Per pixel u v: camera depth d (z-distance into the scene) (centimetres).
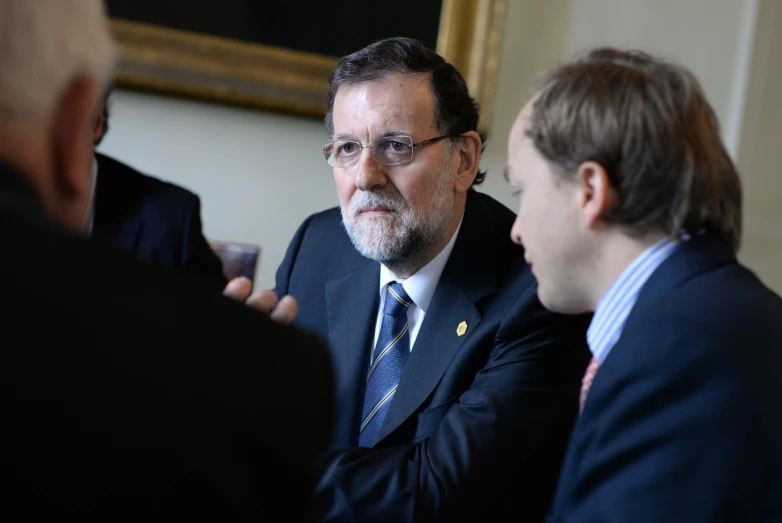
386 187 142
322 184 288
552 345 135
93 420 50
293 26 276
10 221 53
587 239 92
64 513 49
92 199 184
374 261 161
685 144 86
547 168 92
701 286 85
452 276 145
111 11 259
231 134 278
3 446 49
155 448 51
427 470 124
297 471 57
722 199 89
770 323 82
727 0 312
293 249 181
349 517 123
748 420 76
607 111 87
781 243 329
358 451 129
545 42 297
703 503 75
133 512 51
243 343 57
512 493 133
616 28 303
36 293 51
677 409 77
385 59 143
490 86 284
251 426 55
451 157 145
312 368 60
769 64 318
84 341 51
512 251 151
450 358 138
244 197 282
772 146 323
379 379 146
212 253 200
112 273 55
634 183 87
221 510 53
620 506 77
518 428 129
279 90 274
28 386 49
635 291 90
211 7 268
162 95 269
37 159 57
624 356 82
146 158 272
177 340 54
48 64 56
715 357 77
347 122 144
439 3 283
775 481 75
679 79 90
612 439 80
